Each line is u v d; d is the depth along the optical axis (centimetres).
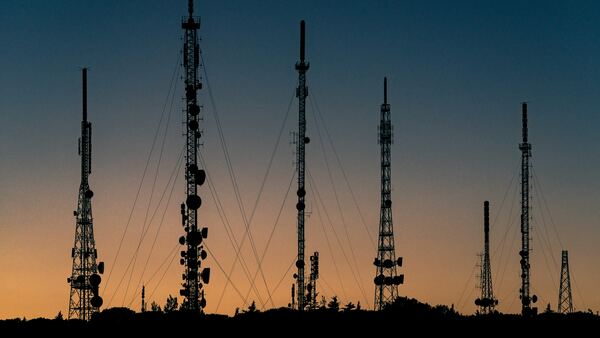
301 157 14700
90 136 15325
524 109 16600
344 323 14800
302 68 14588
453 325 15412
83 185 15275
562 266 18100
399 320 15312
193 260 12594
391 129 15512
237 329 14162
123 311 14688
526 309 16300
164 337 13488
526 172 16575
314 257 16412
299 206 14812
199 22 12706
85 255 15312
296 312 15250
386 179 15438
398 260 15450
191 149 12588
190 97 12600
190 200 12488
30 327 14388
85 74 15288
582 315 16450
